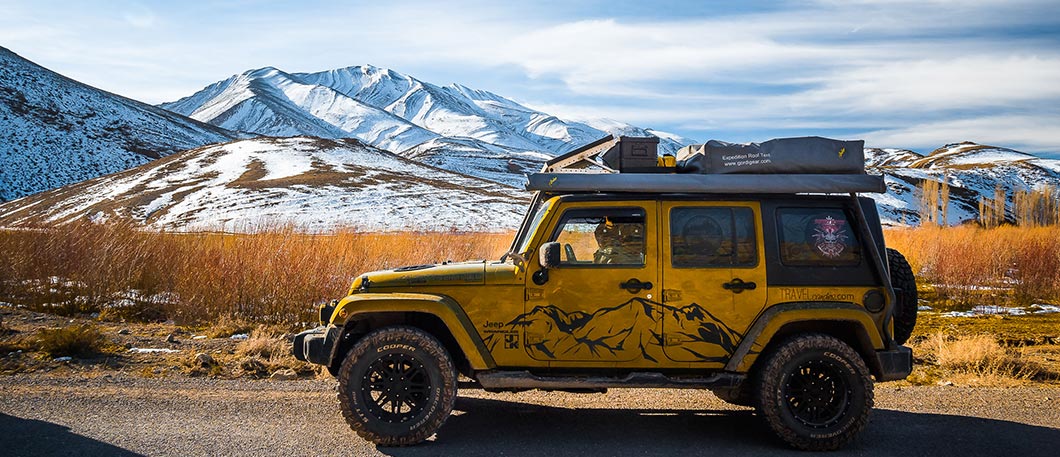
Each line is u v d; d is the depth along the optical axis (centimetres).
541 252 590
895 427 668
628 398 773
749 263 613
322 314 687
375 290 627
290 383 811
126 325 1226
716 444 620
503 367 617
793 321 608
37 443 594
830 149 618
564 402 755
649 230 616
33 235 1572
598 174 614
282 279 1339
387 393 612
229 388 786
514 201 9231
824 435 596
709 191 611
